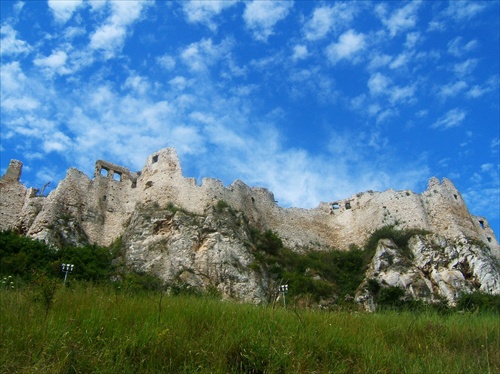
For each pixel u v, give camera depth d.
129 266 39.00
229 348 9.55
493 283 41.72
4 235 38.00
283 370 9.08
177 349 9.28
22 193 49.00
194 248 40.06
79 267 34.22
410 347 12.01
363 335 11.92
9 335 9.27
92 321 10.20
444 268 43.00
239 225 44.53
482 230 53.41
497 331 13.82
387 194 53.66
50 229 42.03
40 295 12.37
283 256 45.09
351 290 40.78
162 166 51.28
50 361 8.42
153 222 43.44
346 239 54.09
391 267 42.47
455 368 10.04
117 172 53.75
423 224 49.25
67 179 48.25
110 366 8.30
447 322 14.87
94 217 47.44
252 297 36.31
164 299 13.91
